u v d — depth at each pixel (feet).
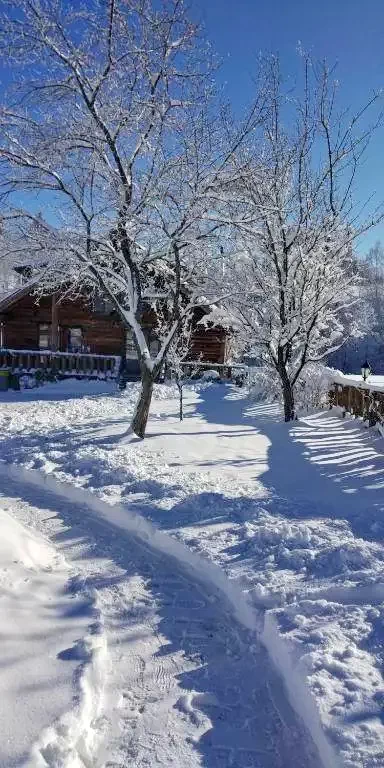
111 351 85.76
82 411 49.14
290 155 39.40
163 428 38.29
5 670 10.58
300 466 27.94
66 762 8.69
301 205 40.04
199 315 83.51
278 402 51.83
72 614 13.32
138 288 34.30
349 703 9.68
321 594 13.69
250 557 16.29
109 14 28.43
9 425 40.16
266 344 42.60
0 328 86.63
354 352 152.56
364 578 14.12
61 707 9.73
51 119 30.14
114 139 30.04
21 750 8.59
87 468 27.43
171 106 30.25
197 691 11.37
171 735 10.11
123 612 14.53
